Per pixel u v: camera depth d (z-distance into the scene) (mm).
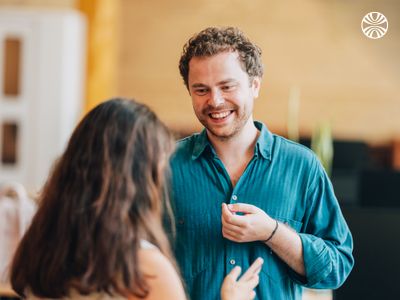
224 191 2361
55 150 7012
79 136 1919
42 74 6973
